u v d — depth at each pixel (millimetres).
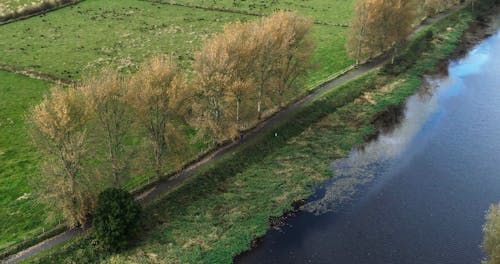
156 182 59000
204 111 63000
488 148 70500
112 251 49438
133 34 106438
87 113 49438
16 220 52469
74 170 50094
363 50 94375
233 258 50594
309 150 69438
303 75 77125
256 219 55875
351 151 70125
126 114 53812
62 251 47938
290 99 79375
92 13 119750
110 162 55344
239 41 62719
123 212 49344
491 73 95812
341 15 121438
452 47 108062
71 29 108750
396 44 98688
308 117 76250
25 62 90250
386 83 89812
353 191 61469
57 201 50031
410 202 59469
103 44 100500
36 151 64125
